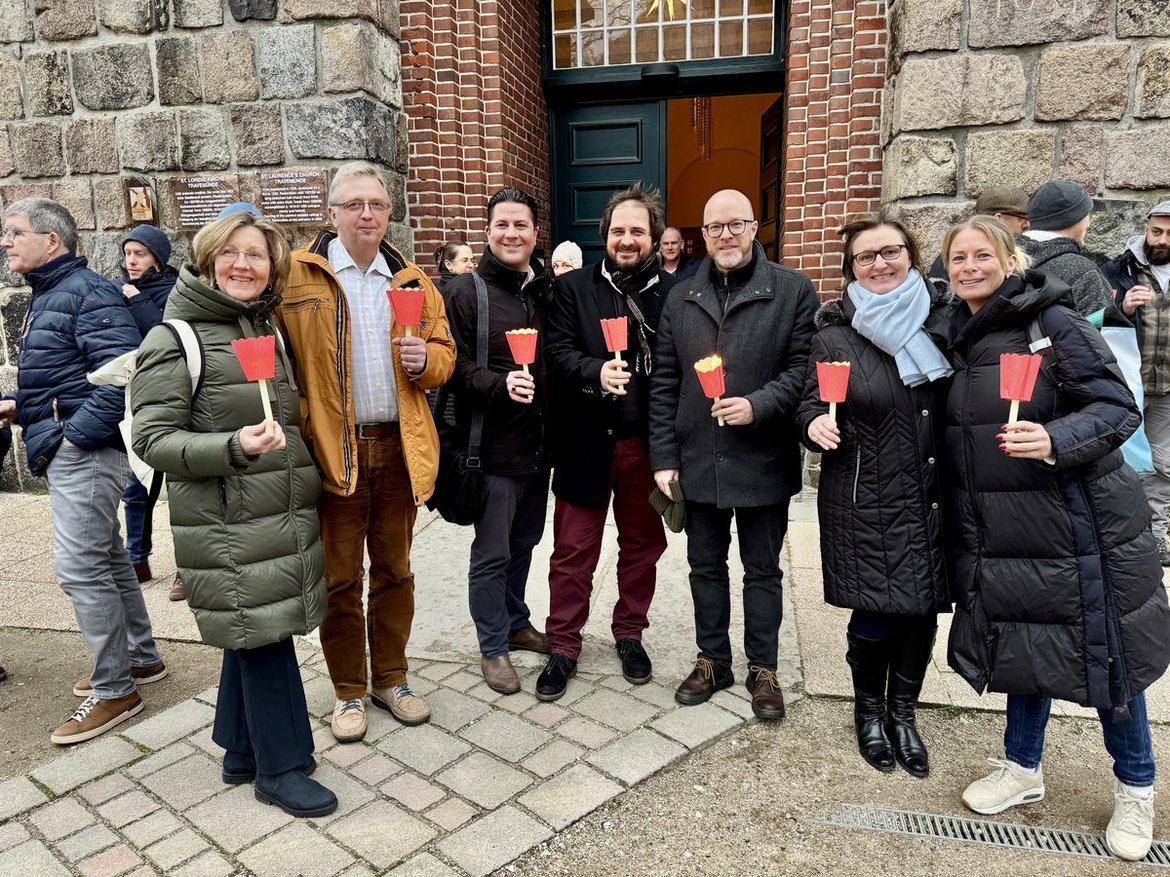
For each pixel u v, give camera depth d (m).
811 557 4.42
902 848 2.30
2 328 5.93
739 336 2.76
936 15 4.56
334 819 2.41
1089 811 2.44
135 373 2.21
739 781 2.60
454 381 2.95
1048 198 3.23
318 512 2.68
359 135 5.18
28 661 3.53
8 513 5.62
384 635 2.93
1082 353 2.07
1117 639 2.10
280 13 5.12
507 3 5.90
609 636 3.57
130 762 2.73
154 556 4.67
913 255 2.47
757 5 6.46
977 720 2.93
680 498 2.88
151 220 5.49
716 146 11.48
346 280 2.67
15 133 5.57
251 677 2.39
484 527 3.05
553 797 2.49
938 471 2.40
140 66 5.32
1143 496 2.16
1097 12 4.39
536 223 2.99
